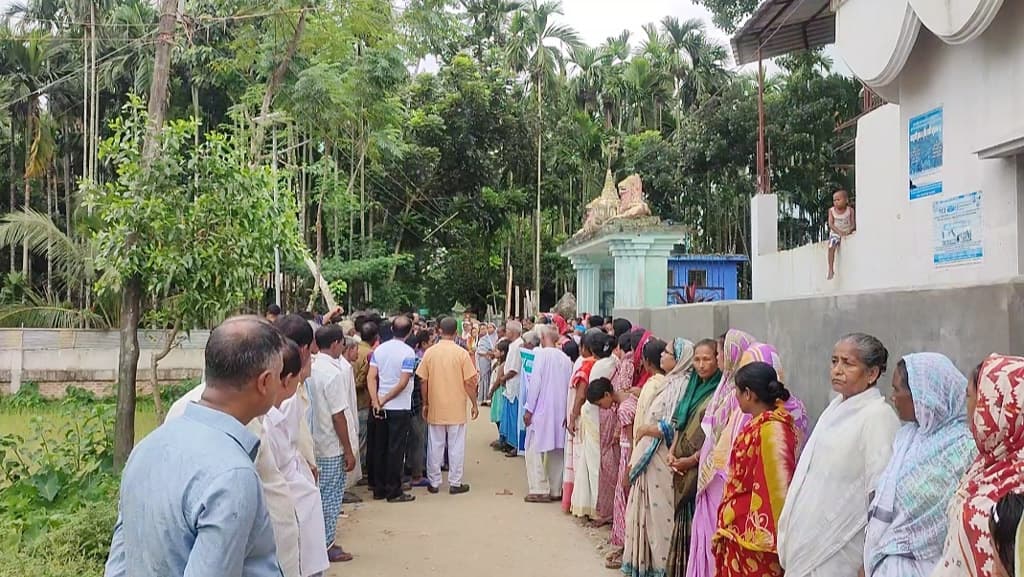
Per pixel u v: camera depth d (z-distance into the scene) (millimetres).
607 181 16344
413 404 9422
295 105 18469
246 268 8500
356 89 20312
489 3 33062
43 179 30062
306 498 4402
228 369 2350
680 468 5074
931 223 8273
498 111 28531
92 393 17188
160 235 7980
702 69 36719
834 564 3324
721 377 5184
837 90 23125
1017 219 6852
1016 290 3359
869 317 4586
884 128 10062
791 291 13484
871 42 8250
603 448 7344
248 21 17141
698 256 20891
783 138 23297
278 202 8930
